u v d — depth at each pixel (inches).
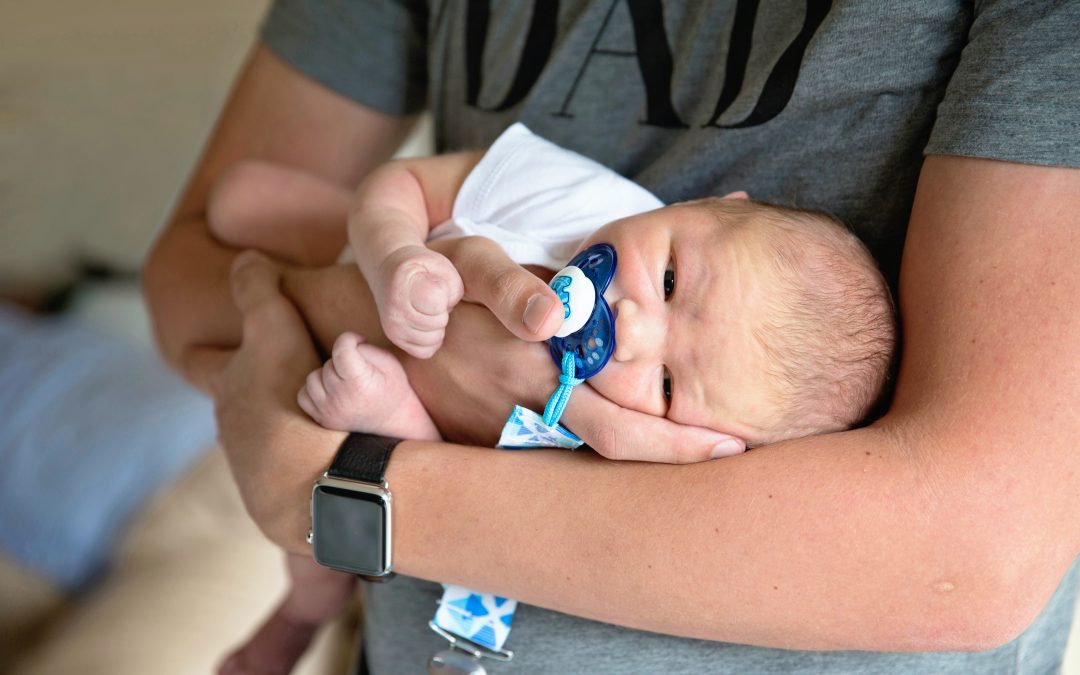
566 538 29.0
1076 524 25.4
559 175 36.8
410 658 37.6
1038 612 26.0
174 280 45.7
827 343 31.6
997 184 26.3
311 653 78.4
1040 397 25.0
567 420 32.2
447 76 44.4
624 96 38.6
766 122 33.6
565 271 32.1
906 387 28.0
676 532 27.7
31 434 96.3
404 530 31.2
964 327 26.2
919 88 30.6
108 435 95.9
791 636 27.4
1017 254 25.7
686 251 31.9
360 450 32.3
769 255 31.6
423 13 48.3
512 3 41.3
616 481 29.5
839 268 31.9
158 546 85.4
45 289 119.7
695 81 36.6
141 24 112.3
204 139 114.3
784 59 33.0
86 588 89.0
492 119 42.3
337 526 31.8
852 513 26.1
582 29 38.9
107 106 114.7
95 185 117.3
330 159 51.7
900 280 29.6
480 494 30.3
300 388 35.3
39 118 115.3
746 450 31.6
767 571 26.8
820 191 33.4
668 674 32.5
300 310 39.6
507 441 32.7
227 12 111.0
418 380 35.5
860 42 31.0
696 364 31.4
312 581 47.0
